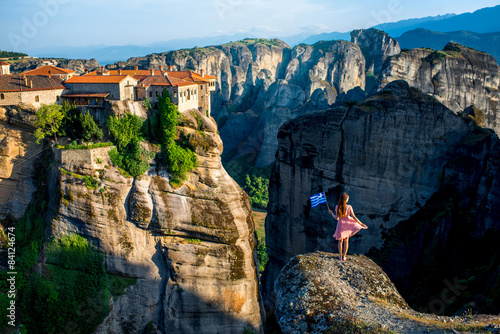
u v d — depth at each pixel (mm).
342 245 21641
